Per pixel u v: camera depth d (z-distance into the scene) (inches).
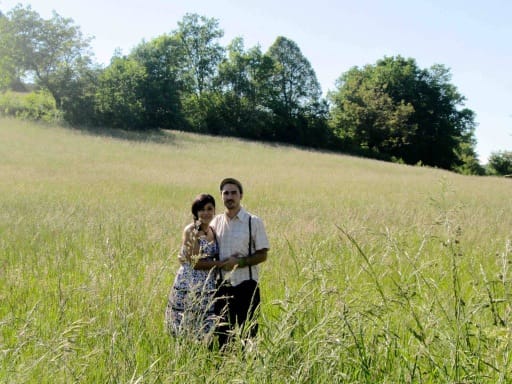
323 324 153.8
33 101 2311.8
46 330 198.5
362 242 357.1
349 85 3225.9
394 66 3235.7
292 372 142.4
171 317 213.0
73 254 358.3
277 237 430.6
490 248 391.5
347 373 154.7
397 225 530.0
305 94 3223.4
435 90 3233.3
